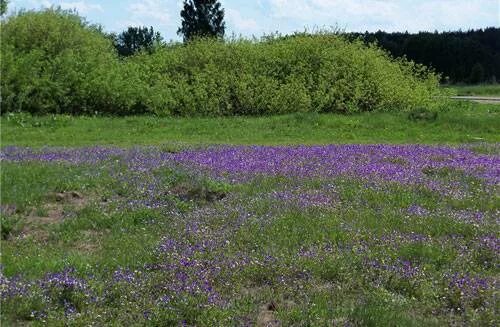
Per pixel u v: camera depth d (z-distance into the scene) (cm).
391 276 789
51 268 816
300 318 673
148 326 654
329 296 738
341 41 3516
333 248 900
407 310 710
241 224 1023
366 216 1076
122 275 785
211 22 5419
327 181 1362
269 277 795
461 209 1170
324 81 3322
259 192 1259
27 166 1531
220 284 773
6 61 3011
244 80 3312
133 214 1091
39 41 3344
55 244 961
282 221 1034
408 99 3384
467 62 7462
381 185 1323
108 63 3350
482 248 910
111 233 1011
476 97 5269
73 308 696
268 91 3281
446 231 1009
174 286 746
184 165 1545
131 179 1362
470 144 2155
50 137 2314
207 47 3450
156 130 2544
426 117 2784
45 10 3469
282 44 3506
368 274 799
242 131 2541
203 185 1282
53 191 1270
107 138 2314
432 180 1399
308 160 1659
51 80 3102
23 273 792
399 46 7375
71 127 2584
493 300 723
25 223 1059
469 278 786
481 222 1055
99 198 1230
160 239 948
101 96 3164
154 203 1177
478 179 1423
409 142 2270
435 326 667
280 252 880
